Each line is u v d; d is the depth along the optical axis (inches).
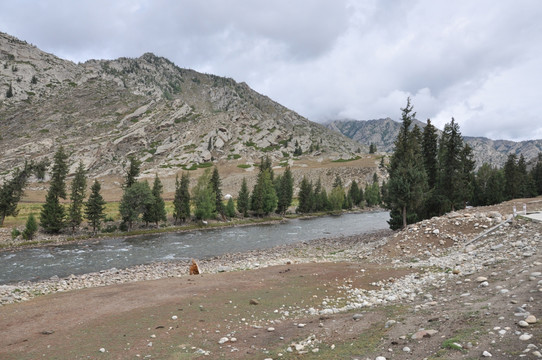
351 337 369.1
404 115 1895.9
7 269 1409.9
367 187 5374.0
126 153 7436.0
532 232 808.9
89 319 543.8
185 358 355.6
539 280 425.1
